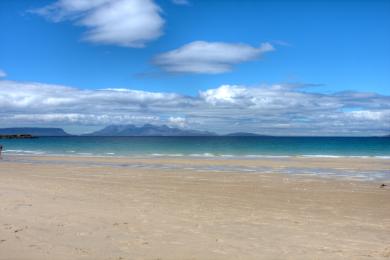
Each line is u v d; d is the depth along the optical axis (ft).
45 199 44.88
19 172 82.94
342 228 33.42
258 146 290.76
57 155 163.02
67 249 25.27
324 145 312.29
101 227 31.65
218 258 24.20
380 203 46.65
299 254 25.41
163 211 39.40
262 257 24.59
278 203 46.09
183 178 73.15
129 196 49.29
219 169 95.25
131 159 134.10
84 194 50.08
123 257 23.89
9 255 23.63
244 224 34.27
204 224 33.86
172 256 24.40
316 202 47.09
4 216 34.71
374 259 24.63
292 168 99.55
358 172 89.40
